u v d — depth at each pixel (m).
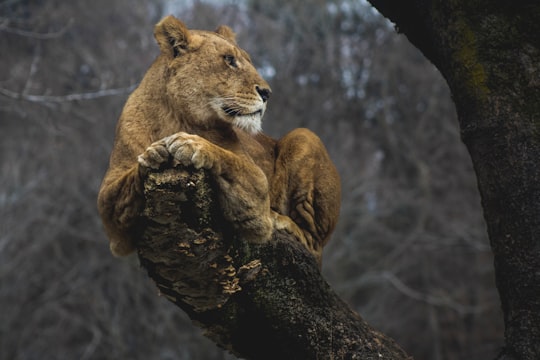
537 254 4.65
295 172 6.17
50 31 16.69
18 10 13.60
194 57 5.40
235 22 24.55
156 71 5.49
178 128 5.37
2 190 19.97
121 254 4.89
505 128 4.80
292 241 5.11
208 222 4.30
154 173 4.12
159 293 4.82
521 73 4.83
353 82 28.97
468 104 5.00
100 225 20.33
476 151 4.96
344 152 24.45
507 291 4.82
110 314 20.84
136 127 5.30
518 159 4.74
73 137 19.30
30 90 14.18
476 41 4.96
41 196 20.34
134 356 20.25
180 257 4.37
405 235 25.92
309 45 26.95
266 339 5.03
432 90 28.62
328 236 6.45
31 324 20.25
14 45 17.28
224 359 20.16
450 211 27.17
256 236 4.63
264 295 4.84
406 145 28.52
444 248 26.81
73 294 20.45
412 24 5.73
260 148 6.19
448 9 5.11
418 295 24.86
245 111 5.43
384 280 24.25
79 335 21.22
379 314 23.94
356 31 30.25
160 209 4.14
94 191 20.30
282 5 27.94
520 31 4.88
